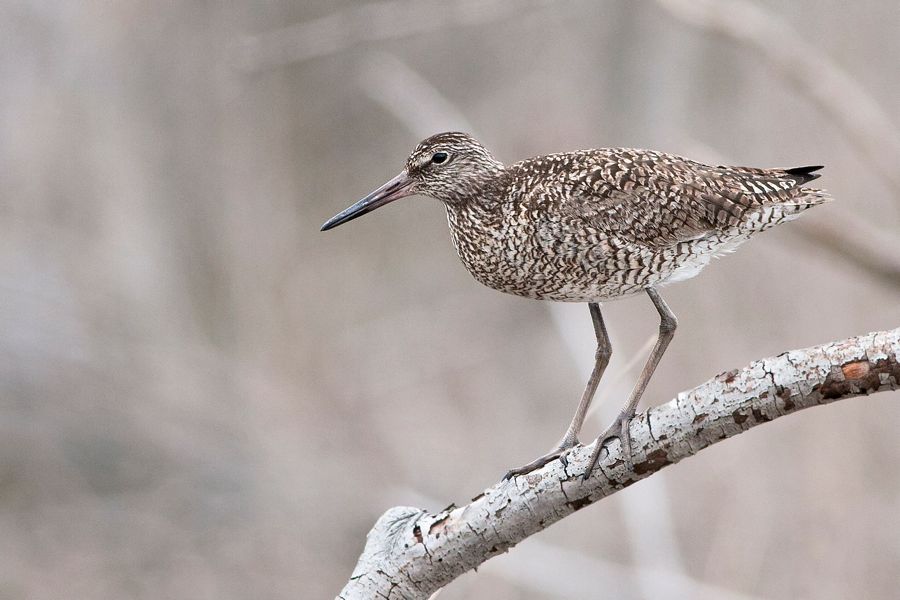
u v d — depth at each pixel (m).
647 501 11.42
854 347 5.56
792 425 13.02
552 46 18.75
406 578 6.32
